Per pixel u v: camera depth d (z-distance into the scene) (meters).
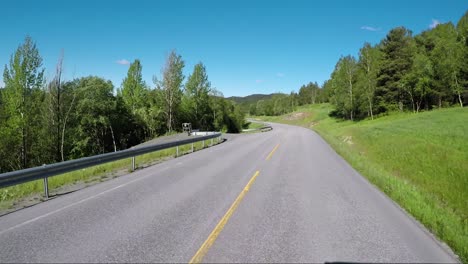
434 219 6.88
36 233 6.25
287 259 4.95
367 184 10.66
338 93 73.62
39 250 5.42
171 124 61.84
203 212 7.44
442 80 57.88
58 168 10.33
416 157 19.75
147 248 5.39
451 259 4.97
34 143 44.09
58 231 6.33
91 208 7.97
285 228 6.32
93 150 55.25
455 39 59.78
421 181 14.59
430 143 23.34
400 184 10.75
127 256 5.09
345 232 6.11
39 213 7.72
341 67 68.69
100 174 13.55
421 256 5.07
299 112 120.44
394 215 7.20
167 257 5.04
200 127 70.69
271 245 5.48
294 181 11.11
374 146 26.12
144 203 8.34
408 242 5.63
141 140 66.06
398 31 65.12
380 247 5.40
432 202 9.18
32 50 36.03
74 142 48.09
